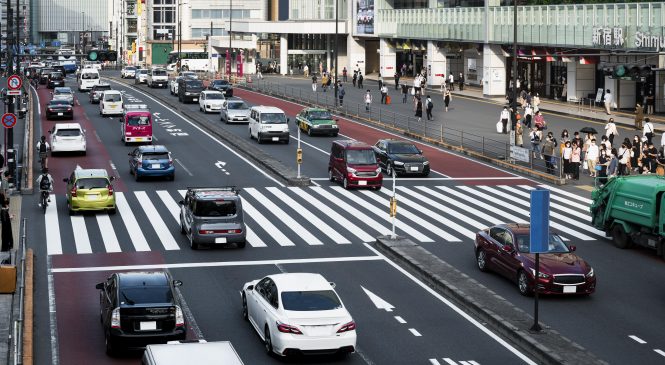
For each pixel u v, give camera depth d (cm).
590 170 4778
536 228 2248
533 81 8512
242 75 11994
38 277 2850
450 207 4056
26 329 2250
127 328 2077
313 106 8038
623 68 3900
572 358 2083
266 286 2264
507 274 2802
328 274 2928
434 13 9525
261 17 17825
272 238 3434
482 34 8550
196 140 6044
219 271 2952
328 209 3978
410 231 3575
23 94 8269
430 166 5119
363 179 4384
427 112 6831
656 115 6781
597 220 3469
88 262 3048
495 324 2394
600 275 2959
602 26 6788
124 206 3984
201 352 1608
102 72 14275
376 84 10356
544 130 6159
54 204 4019
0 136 5984
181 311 2123
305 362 2111
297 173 4728
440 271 2894
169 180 4609
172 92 9319
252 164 5131
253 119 6003
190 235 3266
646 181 3266
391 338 2297
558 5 7344
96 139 6009
